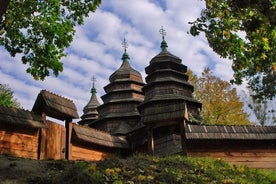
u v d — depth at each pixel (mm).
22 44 16688
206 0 11922
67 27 17016
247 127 17266
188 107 31406
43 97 16359
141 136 27000
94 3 17156
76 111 17922
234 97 43406
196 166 11305
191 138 15984
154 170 9523
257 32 11078
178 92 32312
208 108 42812
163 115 16344
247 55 11914
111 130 34969
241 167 13203
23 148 15094
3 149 14320
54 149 16609
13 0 16219
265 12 9148
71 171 7688
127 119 35500
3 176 7750
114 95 38031
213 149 16375
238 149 16531
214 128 16797
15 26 16594
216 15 12031
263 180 12148
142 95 38375
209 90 43812
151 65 34938
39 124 15812
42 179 7512
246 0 9359
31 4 16609
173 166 10617
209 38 12430
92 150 22938
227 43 12102
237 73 12727
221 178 10648
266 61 11750
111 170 8352
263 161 16422
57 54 16828
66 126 17547
